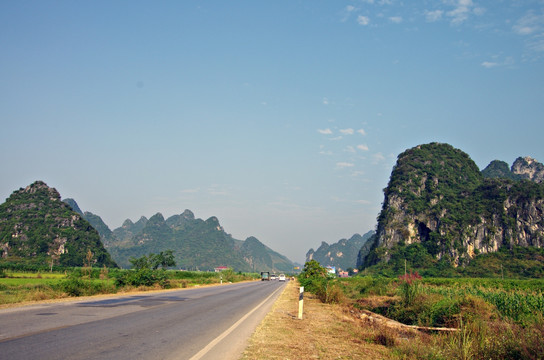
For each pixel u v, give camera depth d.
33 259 130.62
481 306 15.54
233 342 9.50
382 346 10.77
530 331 9.84
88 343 8.26
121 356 7.29
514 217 130.38
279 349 9.07
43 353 7.19
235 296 26.83
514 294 18.08
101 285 25.14
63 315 12.48
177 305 17.84
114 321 11.64
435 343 10.16
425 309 17.30
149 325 11.25
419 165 162.12
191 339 9.47
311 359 8.36
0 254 135.00
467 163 170.25
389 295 30.81
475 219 133.88
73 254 139.75
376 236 164.50
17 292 21.62
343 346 10.25
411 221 146.12
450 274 120.38
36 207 155.62
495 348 9.30
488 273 116.25
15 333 9.00
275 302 23.36
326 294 25.20
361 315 18.47
